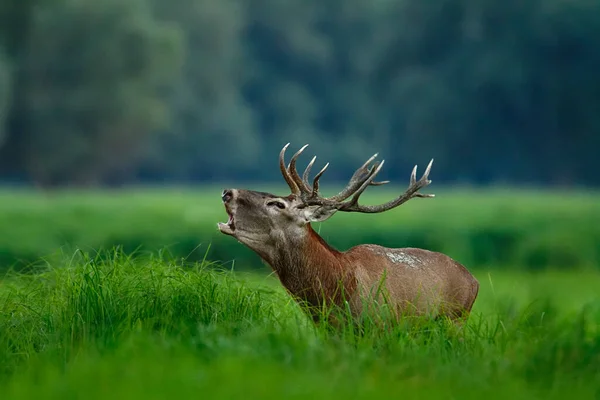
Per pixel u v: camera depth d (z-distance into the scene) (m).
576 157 104.88
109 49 97.38
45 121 97.69
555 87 101.75
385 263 13.50
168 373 10.31
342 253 13.42
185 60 120.06
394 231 37.44
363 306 12.82
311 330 12.65
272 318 13.23
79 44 97.75
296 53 142.12
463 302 13.95
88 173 102.38
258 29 143.25
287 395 9.70
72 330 12.39
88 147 98.88
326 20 148.75
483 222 40.06
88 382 10.10
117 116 98.62
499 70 103.06
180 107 120.62
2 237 34.22
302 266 13.01
